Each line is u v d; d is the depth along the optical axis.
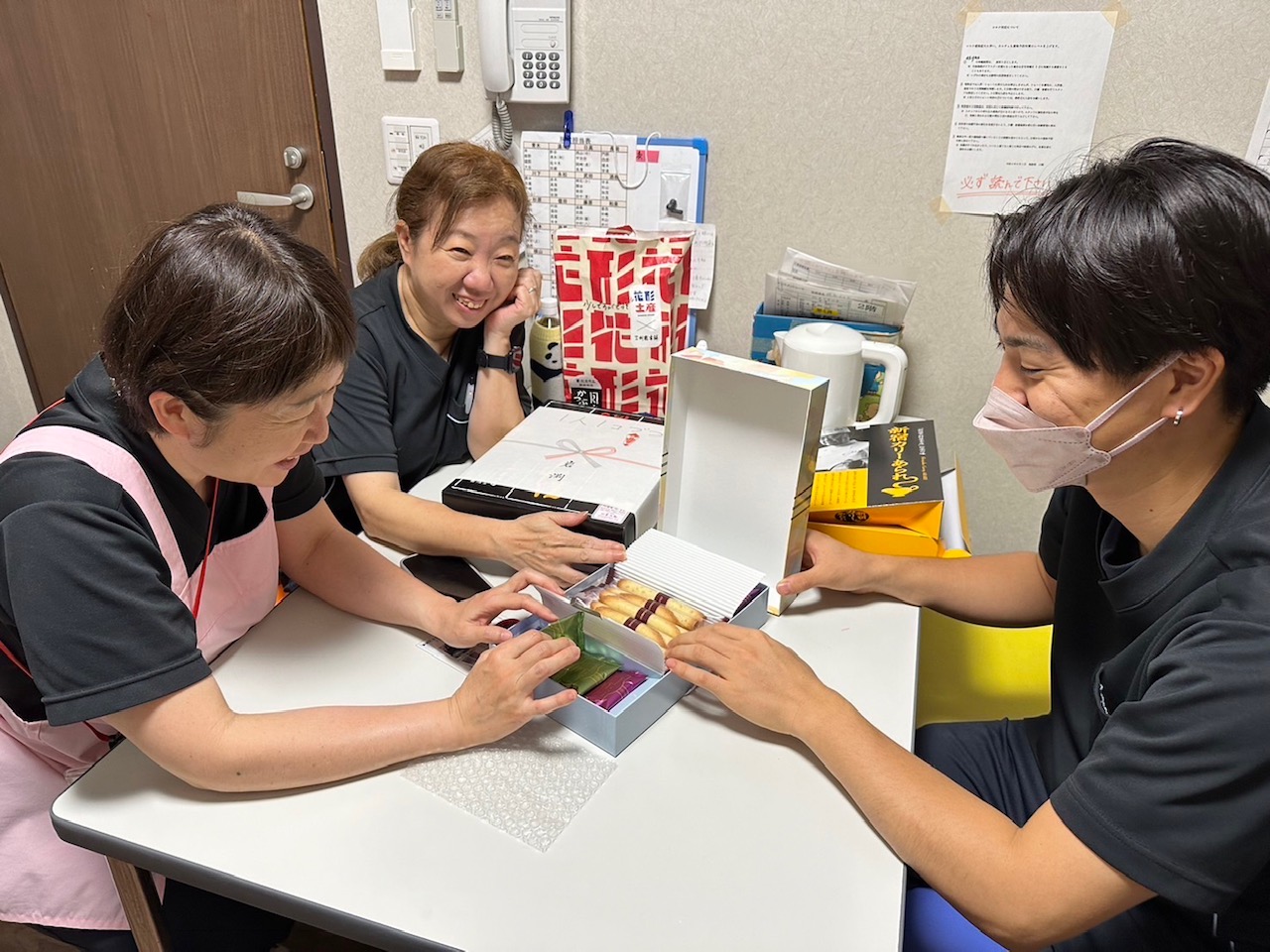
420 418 1.47
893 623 1.08
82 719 0.74
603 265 1.47
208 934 1.02
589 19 1.59
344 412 1.33
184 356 0.70
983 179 1.54
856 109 1.54
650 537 1.14
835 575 1.08
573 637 0.97
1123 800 0.67
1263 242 0.64
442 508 1.22
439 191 1.32
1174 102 1.43
